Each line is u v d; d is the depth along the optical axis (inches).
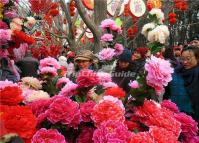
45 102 110.1
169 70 107.4
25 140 93.1
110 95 116.3
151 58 108.0
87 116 105.3
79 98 117.8
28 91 127.4
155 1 323.3
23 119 91.9
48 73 144.4
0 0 187.8
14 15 196.4
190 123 118.7
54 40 599.8
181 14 1122.0
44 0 462.0
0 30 165.6
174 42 1123.9
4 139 75.8
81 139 106.8
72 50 329.4
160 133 98.3
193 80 200.2
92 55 187.2
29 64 255.3
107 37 197.5
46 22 490.9
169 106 129.9
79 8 253.0
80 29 527.8
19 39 171.6
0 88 116.7
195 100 199.2
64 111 101.6
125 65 202.4
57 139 97.4
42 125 104.7
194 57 204.4
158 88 108.0
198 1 1040.2
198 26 1229.1
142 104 111.3
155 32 115.0
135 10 406.9
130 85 113.5
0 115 81.3
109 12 364.8
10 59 193.0
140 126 110.2
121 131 96.4
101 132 96.4
